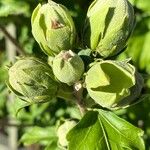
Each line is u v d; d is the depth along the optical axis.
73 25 0.12
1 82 0.16
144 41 0.18
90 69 0.12
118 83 0.12
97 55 0.12
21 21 0.17
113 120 0.13
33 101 0.12
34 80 0.12
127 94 0.12
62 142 0.14
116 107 0.12
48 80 0.12
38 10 0.12
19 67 0.12
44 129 0.17
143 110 0.18
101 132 0.13
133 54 0.18
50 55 0.12
